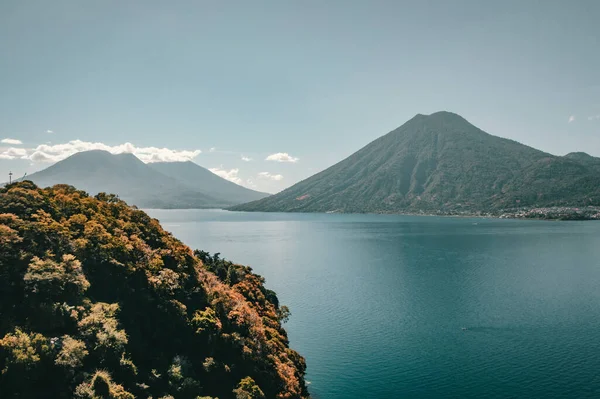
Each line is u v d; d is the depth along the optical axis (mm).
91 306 64125
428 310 141125
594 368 95250
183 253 99250
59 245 70688
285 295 164375
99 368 55750
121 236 86688
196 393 62125
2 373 46781
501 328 122000
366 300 155375
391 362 100625
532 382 89625
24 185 91000
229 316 82688
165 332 71625
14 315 55250
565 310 138250
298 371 86688
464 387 88250
